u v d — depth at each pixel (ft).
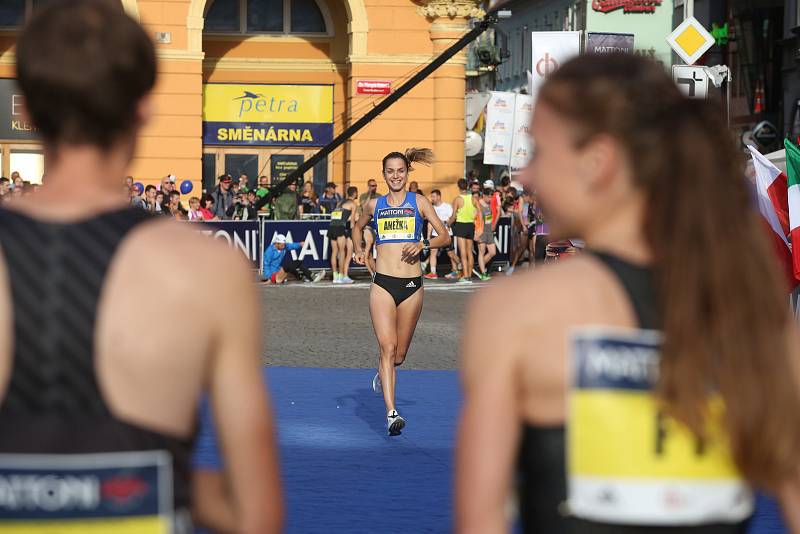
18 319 20.51
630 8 506.48
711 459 21.50
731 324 21.43
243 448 21.85
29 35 21.62
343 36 358.84
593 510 21.07
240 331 21.54
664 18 506.89
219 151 358.23
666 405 21.11
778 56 387.75
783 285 22.52
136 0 329.31
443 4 333.62
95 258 20.80
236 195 296.10
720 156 22.30
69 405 20.58
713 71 157.07
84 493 20.51
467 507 21.13
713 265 21.53
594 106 22.02
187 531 21.33
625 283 21.58
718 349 21.39
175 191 287.28
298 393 119.44
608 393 21.04
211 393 21.80
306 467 83.56
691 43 160.86
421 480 79.87
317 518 68.69
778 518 70.79
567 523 21.22
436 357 148.77
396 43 337.52
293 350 153.28
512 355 21.22
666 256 21.66
